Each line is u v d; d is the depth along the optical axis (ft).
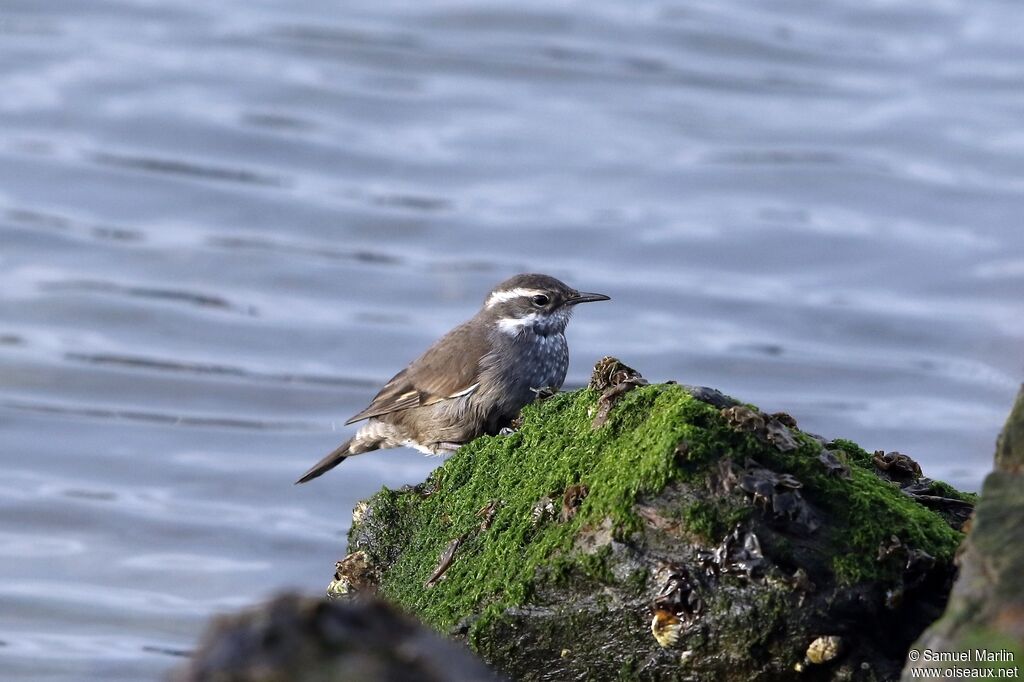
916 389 60.34
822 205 73.72
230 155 76.54
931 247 70.23
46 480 53.01
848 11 90.33
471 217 72.69
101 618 42.16
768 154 77.71
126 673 38.52
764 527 24.03
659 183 75.66
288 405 60.13
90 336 64.54
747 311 66.28
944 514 26.45
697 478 24.47
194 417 59.11
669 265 69.51
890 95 82.94
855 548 23.97
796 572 23.68
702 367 61.98
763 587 23.76
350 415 59.72
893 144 78.54
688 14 90.27
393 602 28.37
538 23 89.76
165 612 42.98
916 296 67.26
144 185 74.02
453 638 26.12
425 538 29.40
